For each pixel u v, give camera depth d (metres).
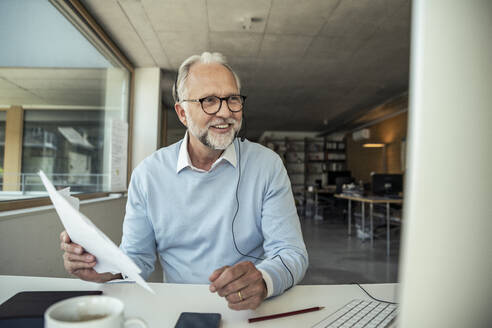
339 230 6.48
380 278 3.38
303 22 3.70
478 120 0.35
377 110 8.23
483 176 0.36
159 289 0.84
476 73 0.35
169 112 8.58
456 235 0.36
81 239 0.67
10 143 2.04
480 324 0.37
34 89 2.39
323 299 0.80
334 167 12.13
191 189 1.10
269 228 1.07
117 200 3.73
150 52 4.54
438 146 0.36
